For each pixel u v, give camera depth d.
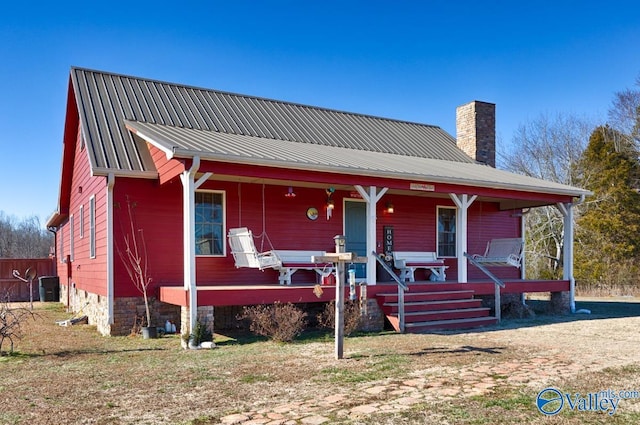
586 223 29.70
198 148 9.44
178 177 10.75
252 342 9.73
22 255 47.50
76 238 16.47
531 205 16.39
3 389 6.32
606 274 28.41
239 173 9.93
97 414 5.30
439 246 16.06
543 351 8.41
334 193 14.30
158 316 11.57
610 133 31.94
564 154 32.53
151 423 5.01
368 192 11.95
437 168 13.64
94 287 12.91
